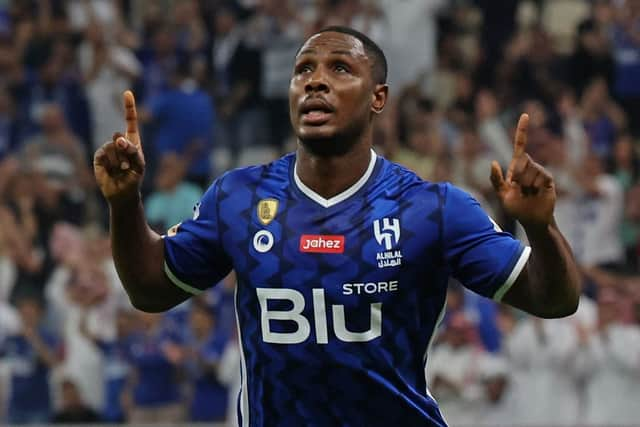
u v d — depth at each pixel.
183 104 51.09
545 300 15.00
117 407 39.56
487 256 15.31
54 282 43.03
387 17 54.84
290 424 15.42
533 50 55.31
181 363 39.28
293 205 15.70
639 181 50.97
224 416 38.69
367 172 15.83
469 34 56.97
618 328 38.28
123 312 39.97
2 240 45.00
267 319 15.45
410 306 15.39
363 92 15.76
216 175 52.00
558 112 52.50
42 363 40.47
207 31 55.34
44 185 48.47
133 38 55.22
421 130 50.47
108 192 15.24
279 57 52.62
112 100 53.00
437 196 15.57
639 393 38.12
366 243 15.35
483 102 51.69
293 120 15.87
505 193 14.69
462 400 37.66
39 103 52.62
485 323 38.72
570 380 38.38
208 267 16.11
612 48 55.94
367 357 15.24
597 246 46.59
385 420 15.40
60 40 54.47
